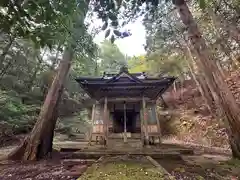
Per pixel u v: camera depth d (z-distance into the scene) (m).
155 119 9.44
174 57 17.77
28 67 15.45
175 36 13.07
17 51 13.38
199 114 15.69
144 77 9.81
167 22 12.05
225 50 11.87
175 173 4.10
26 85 16.33
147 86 9.05
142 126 9.12
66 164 5.33
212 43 11.38
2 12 1.93
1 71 12.92
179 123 16.75
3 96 11.87
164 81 8.84
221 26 9.15
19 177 4.05
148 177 3.39
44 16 2.04
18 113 12.30
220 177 3.80
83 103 22.23
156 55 17.81
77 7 2.27
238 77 13.27
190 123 15.22
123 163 4.70
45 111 7.11
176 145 9.30
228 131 5.78
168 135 16.92
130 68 24.62
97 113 9.41
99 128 8.95
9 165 5.45
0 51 11.96
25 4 1.88
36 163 5.73
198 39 6.25
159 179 3.30
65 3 2.17
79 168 4.75
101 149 7.16
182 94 20.31
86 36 4.88
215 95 6.15
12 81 14.38
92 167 4.35
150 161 5.00
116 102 10.09
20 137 11.97
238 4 7.71
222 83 6.03
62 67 7.63
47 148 6.84
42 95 16.91
